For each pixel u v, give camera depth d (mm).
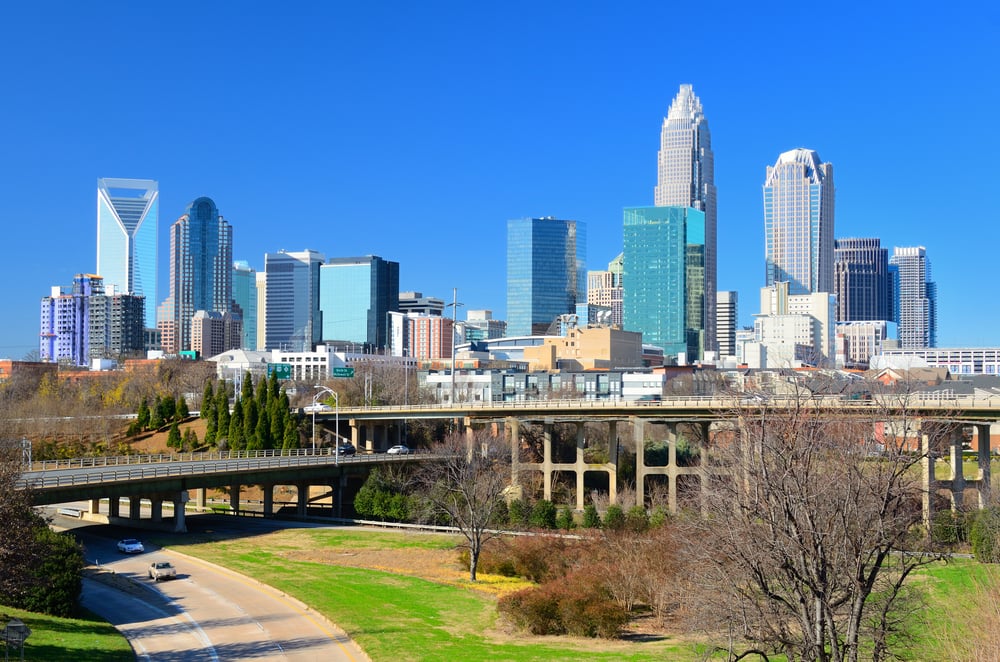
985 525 88938
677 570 77000
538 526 122375
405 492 151250
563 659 66938
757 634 52062
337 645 71562
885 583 52562
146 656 68062
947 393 131375
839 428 62875
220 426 184375
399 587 92625
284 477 144375
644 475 156250
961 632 63656
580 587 79062
